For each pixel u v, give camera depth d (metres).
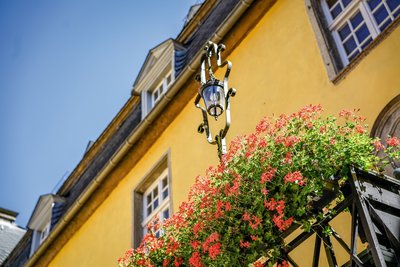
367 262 3.82
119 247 9.55
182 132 9.16
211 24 9.94
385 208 3.79
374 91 5.95
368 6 6.98
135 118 11.35
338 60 6.83
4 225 18.72
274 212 4.14
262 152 4.39
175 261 4.88
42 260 11.98
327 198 4.08
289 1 8.02
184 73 9.06
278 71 7.57
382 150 5.51
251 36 8.52
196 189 4.93
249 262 4.18
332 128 4.31
